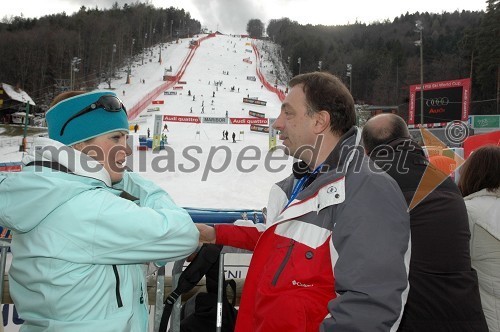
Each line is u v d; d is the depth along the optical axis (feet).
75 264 4.20
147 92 236.84
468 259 5.44
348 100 4.93
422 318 5.05
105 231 4.22
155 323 5.86
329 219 4.42
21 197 4.14
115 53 313.94
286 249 4.56
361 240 3.97
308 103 4.89
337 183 4.37
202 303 6.05
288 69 303.07
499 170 6.33
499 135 11.10
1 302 5.96
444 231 5.23
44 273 4.16
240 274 7.80
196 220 6.95
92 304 4.24
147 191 5.29
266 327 4.36
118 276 4.48
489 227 6.08
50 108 4.85
